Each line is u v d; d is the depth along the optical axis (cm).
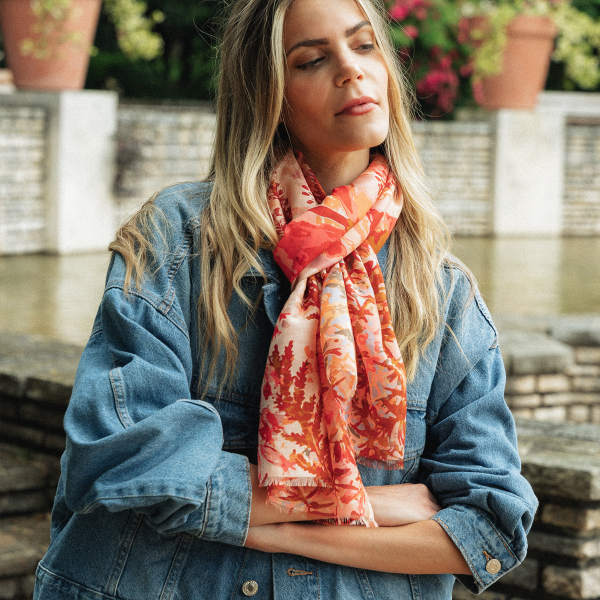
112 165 1066
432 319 153
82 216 1047
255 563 144
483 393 157
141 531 141
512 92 1273
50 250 1034
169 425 133
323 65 147
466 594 276
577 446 283
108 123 1056
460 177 1277
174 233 150
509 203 1284
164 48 1661
